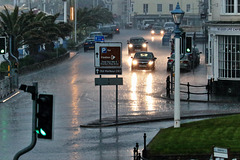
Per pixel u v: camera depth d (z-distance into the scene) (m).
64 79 69.56
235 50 55.34
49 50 103.12
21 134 36.12
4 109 47.25
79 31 153.62
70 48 126.00
